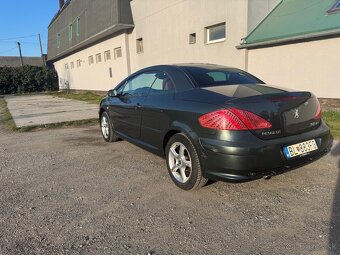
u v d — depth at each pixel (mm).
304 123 3398
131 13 16250
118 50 18328
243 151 2973
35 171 4680
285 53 9117
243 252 2520
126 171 4527
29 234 2881
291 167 3248
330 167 4285
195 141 3338
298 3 9898
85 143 6383
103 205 3432
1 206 3479
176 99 3805
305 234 2730
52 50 34875
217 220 3031
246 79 4285
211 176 3250
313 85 8578
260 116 3078
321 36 8031
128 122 5066
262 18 10227
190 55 12555
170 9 13297
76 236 2828
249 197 3490
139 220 3082
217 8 10883
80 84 27109
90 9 20141
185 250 2576
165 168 4598
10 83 34969
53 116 10586
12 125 8789
